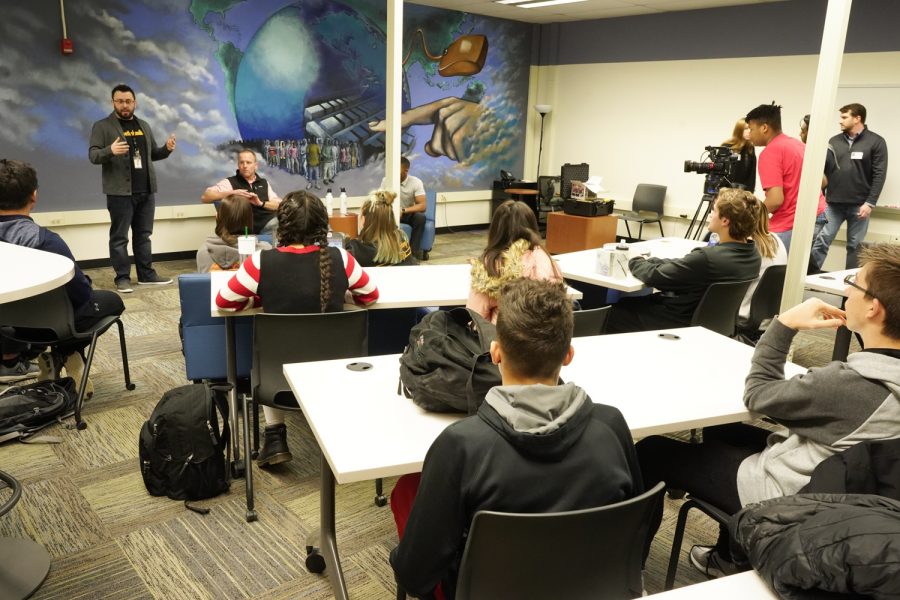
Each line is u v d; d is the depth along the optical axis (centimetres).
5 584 193
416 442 146
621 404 169
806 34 631
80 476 260
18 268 205
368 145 738
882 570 89
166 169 616
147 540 221
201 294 266
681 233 759
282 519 236
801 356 421
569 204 656
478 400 150
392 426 154
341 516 239
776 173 418
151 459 243
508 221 261
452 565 126
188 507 239
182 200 631
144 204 539
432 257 682
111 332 430
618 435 122
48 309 268
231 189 559
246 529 229
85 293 296
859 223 554
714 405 170
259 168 668
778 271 332
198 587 200
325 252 242
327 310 243
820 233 570
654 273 306
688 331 238
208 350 275
